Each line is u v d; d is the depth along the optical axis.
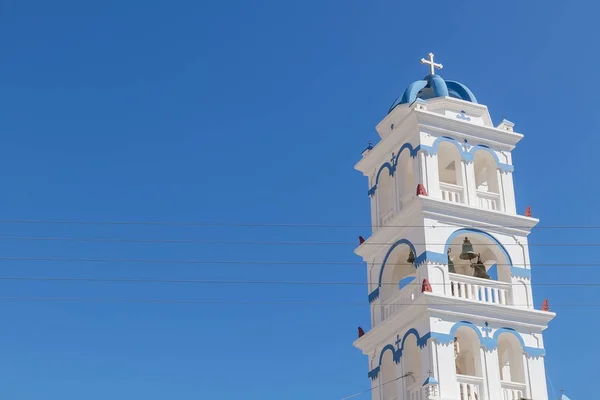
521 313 49.09
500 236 50.69
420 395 46.69
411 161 51.69
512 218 51.09
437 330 47.00
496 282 49.47
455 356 48.34
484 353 47.59
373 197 53.94
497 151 53.06
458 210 49.91
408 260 50.44
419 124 51.06
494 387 47.09
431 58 55.34
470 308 48.03
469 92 54.28
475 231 50.09
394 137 52.66
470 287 48.94
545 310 49.81
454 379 46.31
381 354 50.59
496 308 48.56
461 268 52.09
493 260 51.94
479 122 53.47
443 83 53.81
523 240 51.16
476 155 53.03
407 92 53.41
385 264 51.59
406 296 49.38
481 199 51.38
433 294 47.12
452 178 54.34
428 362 46.50
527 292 50.00
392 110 53.44
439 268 48.41
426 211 49.19
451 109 52.88
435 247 48.75
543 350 49.09
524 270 50.41
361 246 52.97
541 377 48.47
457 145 51.81
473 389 46.69
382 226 51.50
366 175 55.31
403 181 52.06
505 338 49.12
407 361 48.72
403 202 51.41
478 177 53.78
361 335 51.97
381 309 51.09
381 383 50.06
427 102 52.59
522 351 48.66
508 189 52.25
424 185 49.97
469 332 47.97
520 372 48.34
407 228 50.09
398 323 49.09
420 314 47.62
